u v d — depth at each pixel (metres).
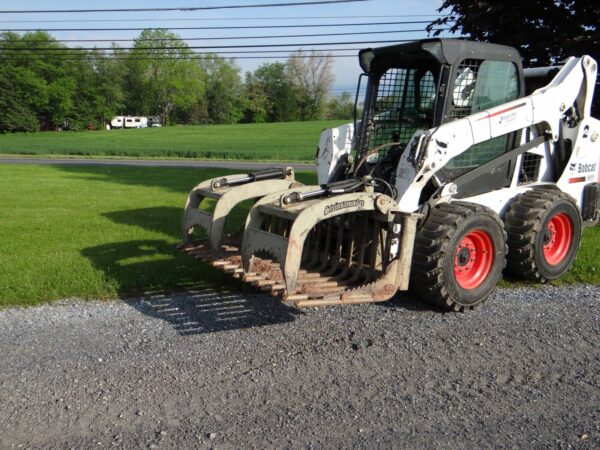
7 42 80.38
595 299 5.97
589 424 3.60
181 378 4.12
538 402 3.86
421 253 5.32
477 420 3.63
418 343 4.79
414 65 6.22
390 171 6.01
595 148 7.15
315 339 4.85
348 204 4.96
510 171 6.37
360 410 3.72
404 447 3.32
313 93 99.81
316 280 5.37
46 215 10.60
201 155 37.09
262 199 5.18
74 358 4.44
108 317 5.32
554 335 5.00
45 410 3.68
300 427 3.51
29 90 80.56
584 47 9.75
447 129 5.48
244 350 4.62
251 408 3.73
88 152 38.56
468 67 5.78
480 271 5.66
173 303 5.71
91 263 6.88
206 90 102.75
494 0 10.19
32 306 5.59
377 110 6.43
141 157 37.00
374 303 5.79
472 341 4.85
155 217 10.38
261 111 101.94
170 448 3.27
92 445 3.30
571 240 6.62
